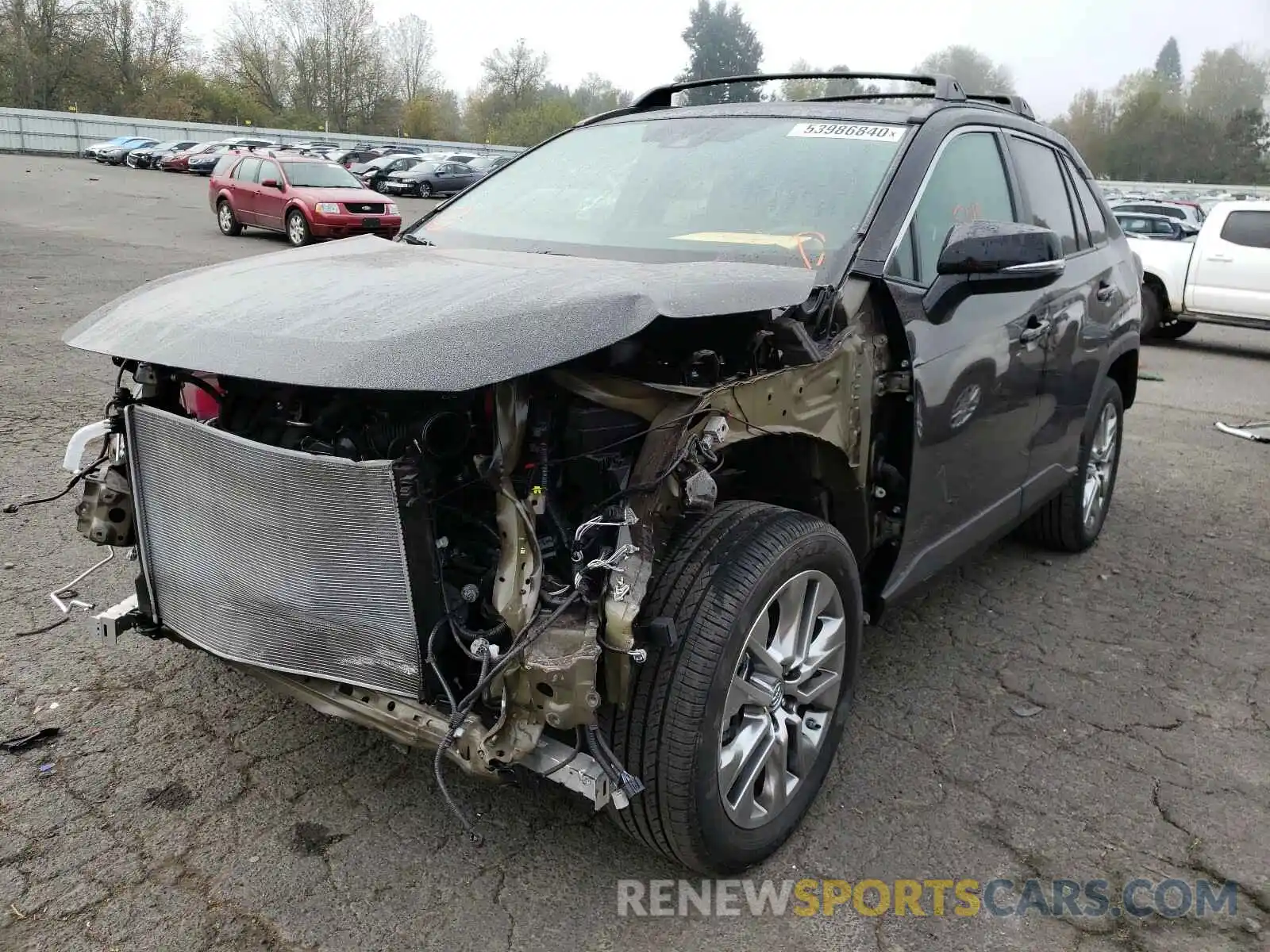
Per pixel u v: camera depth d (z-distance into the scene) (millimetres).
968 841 2797
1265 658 4008
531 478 2166
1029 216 3973
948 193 3391
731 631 2307
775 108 3738
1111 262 4758
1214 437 7977
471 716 2146
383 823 2742
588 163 3781
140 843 2621
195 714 3223
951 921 2488
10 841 2605
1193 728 3447
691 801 2312
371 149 51500
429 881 2531
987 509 3746
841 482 2861
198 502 2381
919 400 3021
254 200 19906
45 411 6562
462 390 1923
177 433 2361
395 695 2211
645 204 3420
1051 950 2408
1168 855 2770
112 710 3229
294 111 75875
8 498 4941
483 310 2137
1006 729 3391
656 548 2242
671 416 2215
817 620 2738
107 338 2457
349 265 2729
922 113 3488
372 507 2088
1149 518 5809
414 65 80312
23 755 2971
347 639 2229
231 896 2449
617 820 2424
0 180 32375
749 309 2332
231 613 2414
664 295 2217
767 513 2549
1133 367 5145
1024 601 4488
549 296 2207
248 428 2477
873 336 2902
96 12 65625
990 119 3830
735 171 3412
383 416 2188
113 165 45344
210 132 56000
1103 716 3508
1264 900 2602
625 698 2127
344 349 2029
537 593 2068
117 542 2664
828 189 3207
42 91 64312
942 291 3150
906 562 3254
